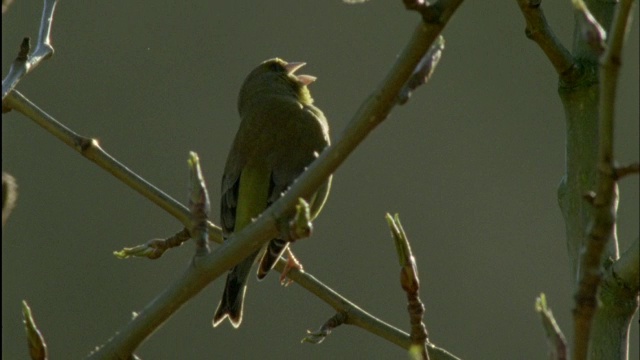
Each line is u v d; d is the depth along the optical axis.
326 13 15.41
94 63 14.59
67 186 13.67
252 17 15.23
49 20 4.72
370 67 15.26
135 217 13.67
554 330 3.01
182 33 14.98
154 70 14.70
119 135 14.30
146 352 13.12
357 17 15.44
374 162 14.55
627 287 4.06
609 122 2.82
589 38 2.90
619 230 14.25
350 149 3.39
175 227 13.73
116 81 14.53
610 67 2.79
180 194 14.18
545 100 14.91
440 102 14.88
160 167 14.30
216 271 3.52
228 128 14.60
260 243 3.49
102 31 14.73
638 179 14.38
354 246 14.08
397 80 3.31
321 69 15.21
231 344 13.24
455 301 13.97
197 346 13.30
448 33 15.08
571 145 4.50
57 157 13.75
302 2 15.39
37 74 14.35
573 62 4.50
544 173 14.61
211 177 14.34
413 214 14.34
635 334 13.07
